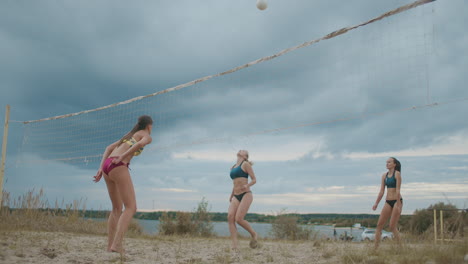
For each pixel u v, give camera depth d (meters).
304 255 5.02
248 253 5.22
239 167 6.09
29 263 3.61
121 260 4.03
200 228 11.83
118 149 4.48
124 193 4.40
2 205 8.82
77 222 9.03
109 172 4.37
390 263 3.88
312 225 11.81
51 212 9.34
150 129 4.75
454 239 4.57
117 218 4.74
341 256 4.43
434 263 3.71
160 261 4.24
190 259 4.36
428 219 6.86
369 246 5.30
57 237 6.23
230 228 5.91
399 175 5.06
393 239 5.31
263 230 12.45
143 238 8.07
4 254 3.93
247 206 5.95
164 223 11.40
